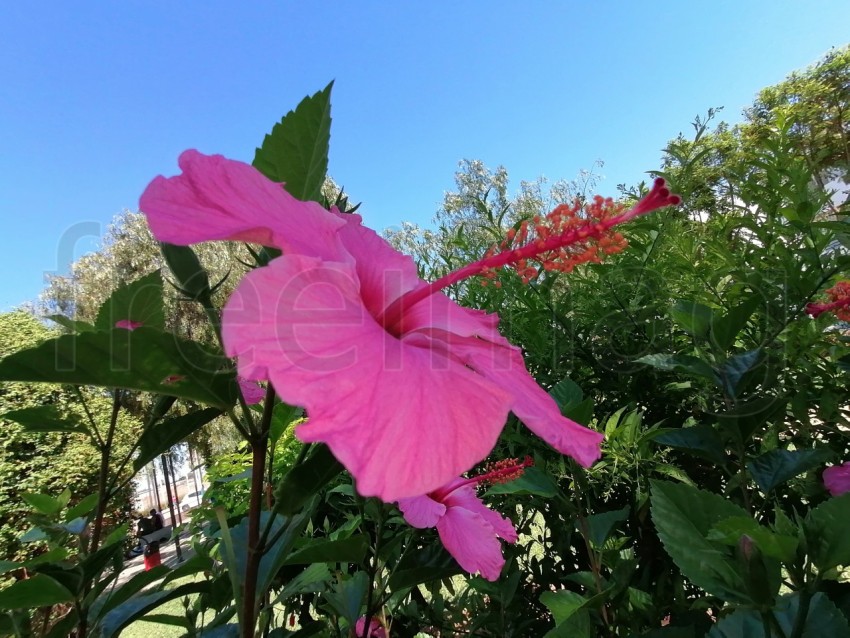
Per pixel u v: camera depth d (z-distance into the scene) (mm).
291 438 3156
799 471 1314
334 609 1591
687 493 1139
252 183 978
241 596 896
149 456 1253
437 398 781
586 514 1861
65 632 1104
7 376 809
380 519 1547
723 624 1106
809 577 925
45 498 1708
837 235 1815
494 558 1560
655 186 948
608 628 1500
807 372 1874
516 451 2164
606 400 2359
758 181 2525
